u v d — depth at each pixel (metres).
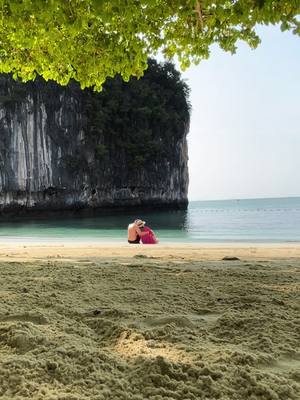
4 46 6.39
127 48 5.60
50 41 5.75
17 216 55.72
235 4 4.22
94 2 3.76
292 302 3.63
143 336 2.57
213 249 11.52
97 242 16.73
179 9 4.60
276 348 2.41
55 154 57.81
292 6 4.12
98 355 2.19
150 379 1.91
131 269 5.73
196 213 67.75
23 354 2.26
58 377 1.95
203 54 5.49
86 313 3.21
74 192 60.81
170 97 78.50
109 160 66.06
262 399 1.77
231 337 2.68
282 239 18.11
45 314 3.12
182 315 3.13
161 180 74.69
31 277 4.96
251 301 3.66
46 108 56.97
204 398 1.77
